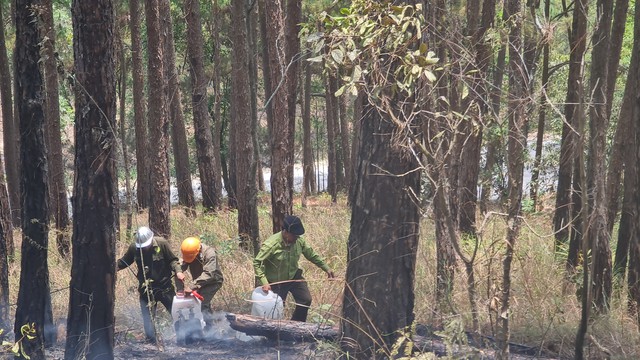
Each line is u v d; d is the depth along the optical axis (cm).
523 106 632
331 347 778
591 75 1077
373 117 736
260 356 980
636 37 1088
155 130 1797
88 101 823
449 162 722
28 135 866
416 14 713
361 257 757
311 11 2461
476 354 679
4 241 1013
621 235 1195
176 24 4309
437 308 956
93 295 841
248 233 1938
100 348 843
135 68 2684
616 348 909
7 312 1009
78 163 837
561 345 905
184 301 1081
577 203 1255
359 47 656
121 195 3294
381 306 754
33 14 848
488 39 838
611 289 1112
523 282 1125
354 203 766
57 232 1791
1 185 1288
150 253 1103
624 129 1235
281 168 1562
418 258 1247
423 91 701
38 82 867
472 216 1741
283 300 1112
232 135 4050
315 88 5644
